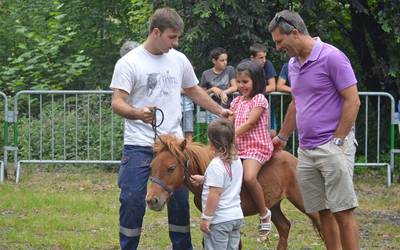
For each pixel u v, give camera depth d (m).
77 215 9.90
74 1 17.17
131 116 6.25
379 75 13.96
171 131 6.55
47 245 8.43
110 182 12.00
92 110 12.71
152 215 9.91
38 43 17.00
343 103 6.34
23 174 12.48
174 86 6.58
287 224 7.82
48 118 12.92
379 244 8.71
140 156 6.48
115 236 8.80
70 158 12.73
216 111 6.93
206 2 12.72
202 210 6.36
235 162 6.30
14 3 18.30
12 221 9.38
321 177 6.58
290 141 12.62
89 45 17.19
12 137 13.42
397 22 13.00
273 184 7.23
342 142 6.35
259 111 7.08
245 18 12.96
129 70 6.40
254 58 11.30
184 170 6.27
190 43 13.24
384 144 13.49
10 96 16.05
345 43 14.45
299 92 6.48
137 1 15.79
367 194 11.48
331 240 6.82
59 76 16.30
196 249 8.35
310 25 13.73
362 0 13.62
